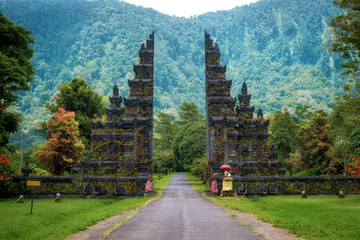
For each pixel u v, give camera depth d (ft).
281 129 224.12
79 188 111.45
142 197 105.81
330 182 112.16
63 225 51.93
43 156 147.74
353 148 118.73
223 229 47.06
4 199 105.19
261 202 92.89
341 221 53.52
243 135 122.42
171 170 366.43
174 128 371.15
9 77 96.22
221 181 111.04
